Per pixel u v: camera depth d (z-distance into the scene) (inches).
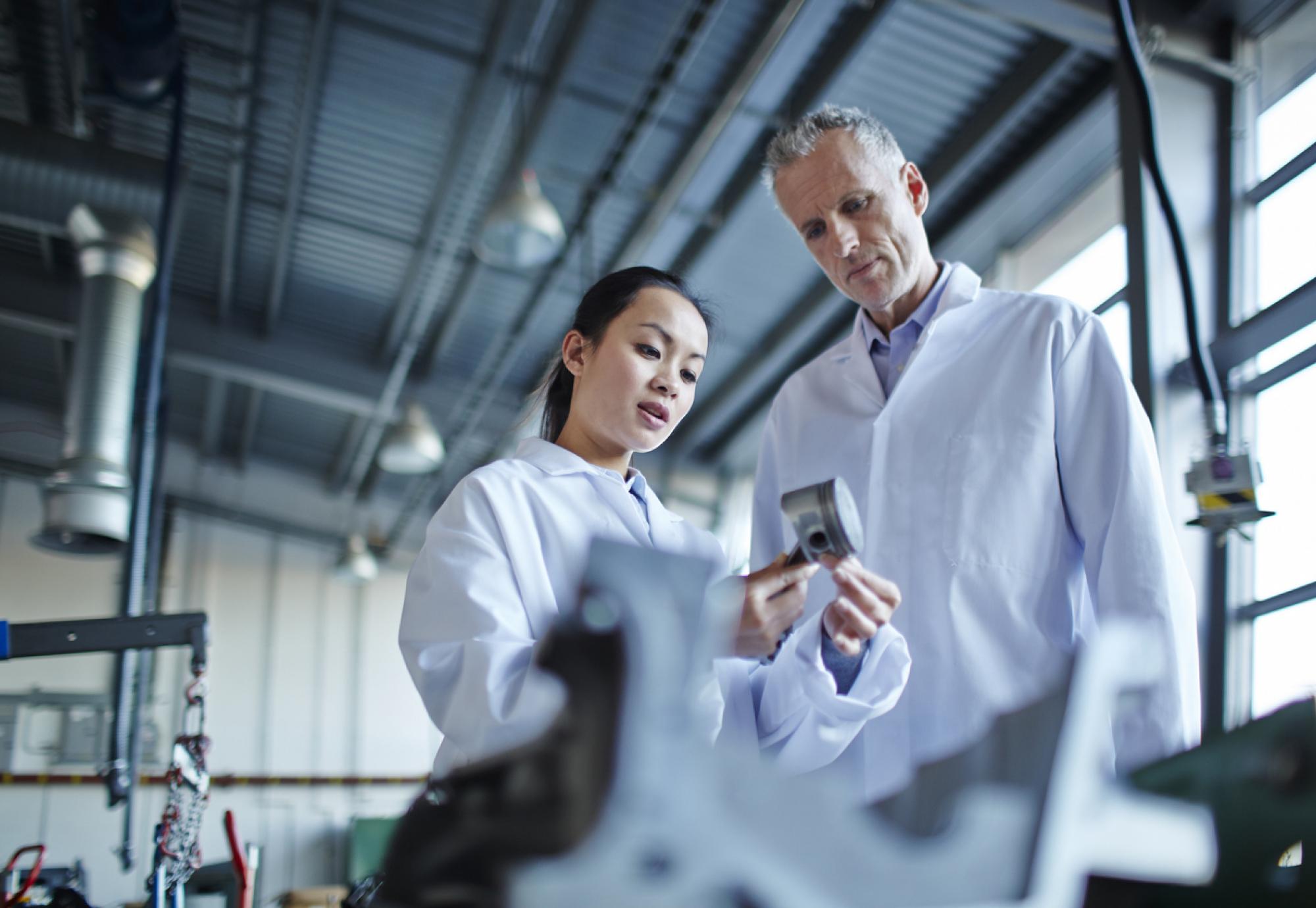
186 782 80.0
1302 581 152.0
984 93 234.8
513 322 357.7
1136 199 174.7
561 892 12.6
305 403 444.8
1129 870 14.2
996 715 14.1
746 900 12.7
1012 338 65.2
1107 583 56.8
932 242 275.9
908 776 15.0
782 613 39.7
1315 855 17.0
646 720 12.6
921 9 215.3
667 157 278.4
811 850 13.0
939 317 67.1
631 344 53.1
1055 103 233.8
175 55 225.9
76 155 253.0
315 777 494.9
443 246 325.1
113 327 251.4
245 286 376.5
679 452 403.2
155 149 311.7
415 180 300.8
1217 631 156.1
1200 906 16.4
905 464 64.4
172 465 517.3
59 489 235.8
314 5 248.4
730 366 352.8
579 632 12.7
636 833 12.5
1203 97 183.0
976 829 13.3
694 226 300.2
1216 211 179.2
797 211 68.4
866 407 68.9
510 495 46.5
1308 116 172.9
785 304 319.9
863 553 64.0
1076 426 61.7
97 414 244.4
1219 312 174.6
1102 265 239.0
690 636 12.8
